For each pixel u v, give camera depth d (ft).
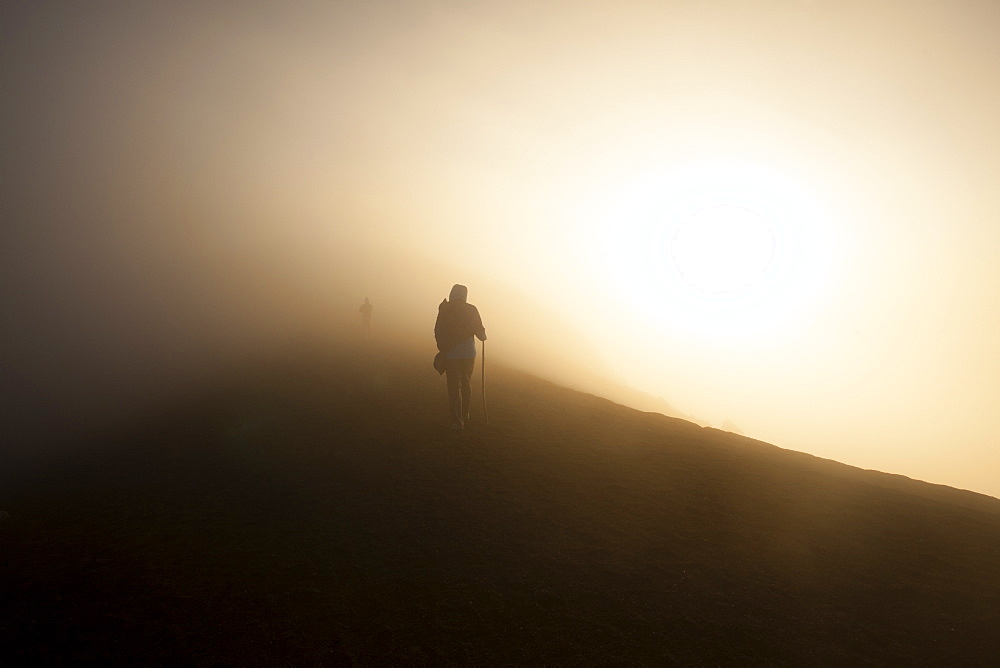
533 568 17.11
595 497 22.72
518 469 25.89
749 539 19.10
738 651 13.24
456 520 20.49
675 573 16.75
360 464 27.07
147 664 12.94
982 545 19.45
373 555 18.01
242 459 29.66
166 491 25.53
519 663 12.87
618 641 13.61
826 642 13.57
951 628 14.16
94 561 18.12
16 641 13.89
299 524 20.52
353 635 13.91
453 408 31.63
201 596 15.69
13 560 18.53
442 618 14.58
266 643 13.60
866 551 18.44
